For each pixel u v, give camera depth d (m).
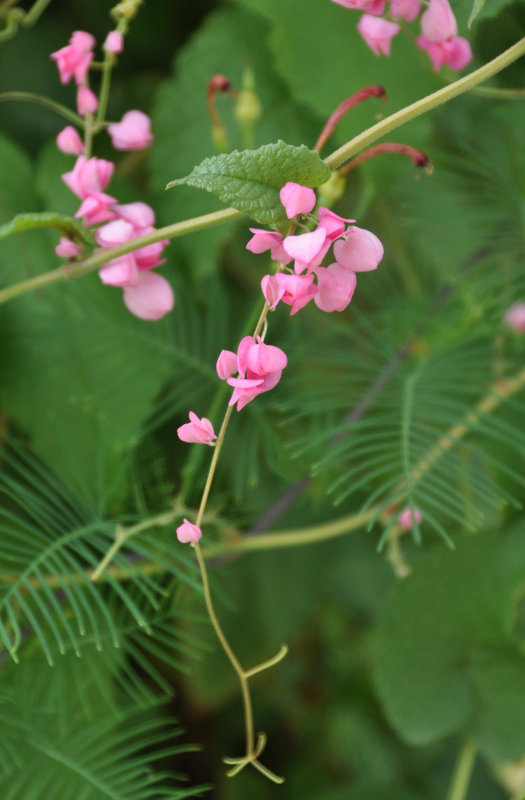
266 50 0.74
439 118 0.79
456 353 0.73
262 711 1.24
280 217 0.57
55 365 0.71
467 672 0.76
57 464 0.71
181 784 1.13
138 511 0.70
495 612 0.75
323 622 1.22
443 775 1.23
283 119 0.74
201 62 0.74
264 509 0.85
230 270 0.86
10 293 0.62
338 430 0.67
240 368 0.57
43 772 0.67
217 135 0.69
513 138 0.78
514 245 0.75
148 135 0.65
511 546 0.75
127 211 0.62
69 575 0.65
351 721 1.27
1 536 0.72
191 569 0.67
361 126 0.71
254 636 0.93
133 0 0.64
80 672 0.69
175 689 1.02
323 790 1.24
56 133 0.79
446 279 0.77
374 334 0.73
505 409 0.76
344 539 0.97
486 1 0.67
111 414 0.72
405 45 0.71
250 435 0.77
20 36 0.79
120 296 0.72
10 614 0.64
